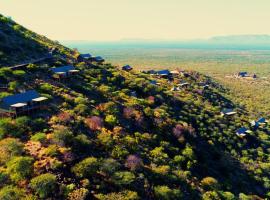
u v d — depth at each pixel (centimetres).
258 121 11225
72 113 5603
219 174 6391
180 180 5244
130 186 4316
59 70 7619
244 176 6888
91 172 4172
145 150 5656
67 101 6178
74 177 4044
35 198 3559
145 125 6662
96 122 5584
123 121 6384
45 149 4347
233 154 7731
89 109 6044
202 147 7106
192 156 6238
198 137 7612
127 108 6994
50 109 5566
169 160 5719
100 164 4391
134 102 7550
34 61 8162
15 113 5088
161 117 7256
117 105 7081
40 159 4169
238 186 6353
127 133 5919
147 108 7312
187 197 4903
